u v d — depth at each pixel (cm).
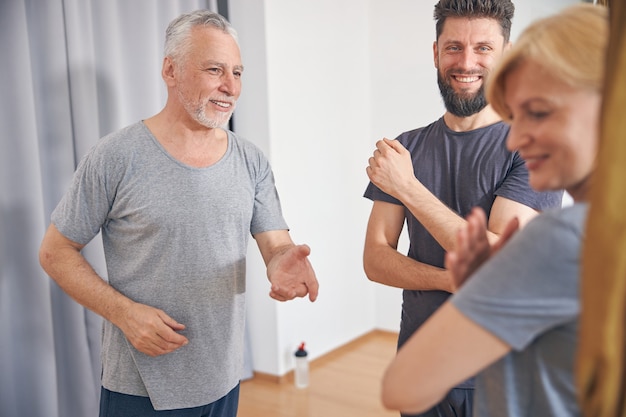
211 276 141
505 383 67
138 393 139
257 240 162
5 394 194
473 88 128
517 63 62
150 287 138
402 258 134
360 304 371
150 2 234
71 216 137
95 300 133
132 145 138
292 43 302
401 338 140
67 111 204
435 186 136
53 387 203
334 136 339
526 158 64
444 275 125
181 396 139
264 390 296
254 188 156
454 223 116
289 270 140
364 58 360
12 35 189
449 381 62
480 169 130
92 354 218
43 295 199
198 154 144
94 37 215
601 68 55
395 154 124
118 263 143
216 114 140
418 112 347
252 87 292
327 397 287
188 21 140
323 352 340
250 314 309
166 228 137
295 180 311
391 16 350
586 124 58
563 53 57
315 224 329
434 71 336
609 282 44
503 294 58
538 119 61
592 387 46
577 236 56
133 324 129
